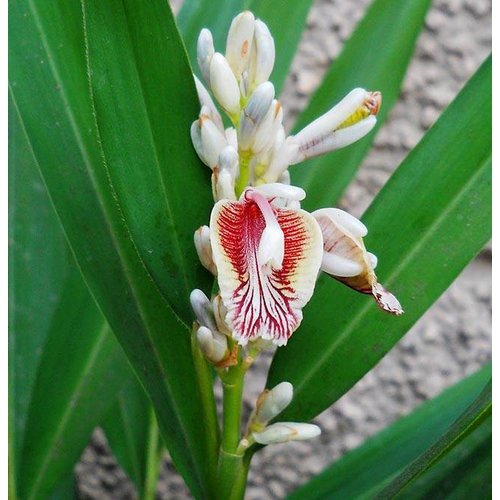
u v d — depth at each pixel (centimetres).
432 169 22
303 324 22
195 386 21
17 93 21
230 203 17
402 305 22
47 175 21
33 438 25
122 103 19
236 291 16
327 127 19
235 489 20
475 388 27
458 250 22
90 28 19
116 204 21
